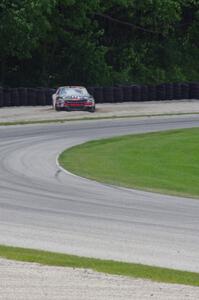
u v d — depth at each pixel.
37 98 139.25
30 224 36.00
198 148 80.81
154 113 131.25
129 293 22.95
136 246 31.25
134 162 68.00
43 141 83.81
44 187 50.34
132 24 184.50
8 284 23.62
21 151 73.25
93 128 102.25
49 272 25.38
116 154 73.56
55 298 22.22
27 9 148.12
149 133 96.12
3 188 49.28
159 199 46.88
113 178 56.81
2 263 26.56
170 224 36.97
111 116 122.38
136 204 43.97
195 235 34.16
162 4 182.62
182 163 68.81
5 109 130.50
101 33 173.25
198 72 197.62
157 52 192.62
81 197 46.16
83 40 169.38
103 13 181.62
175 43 197.50
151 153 75.38
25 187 50.09
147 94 158.00
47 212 39.88
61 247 30.70
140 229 35.31
